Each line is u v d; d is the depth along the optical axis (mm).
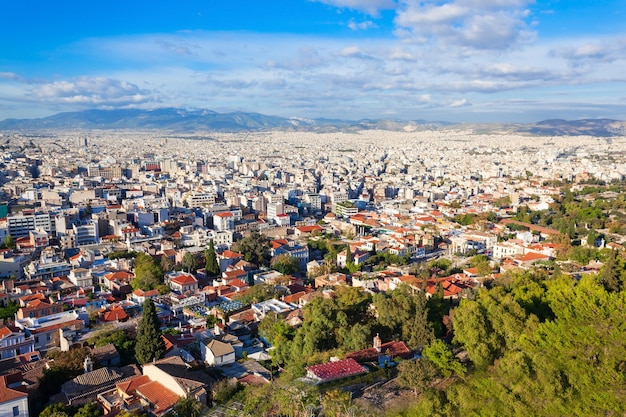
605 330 115812
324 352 138750
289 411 105875
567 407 99750
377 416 101500
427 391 106875
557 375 104125
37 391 138125
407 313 153000
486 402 104500
